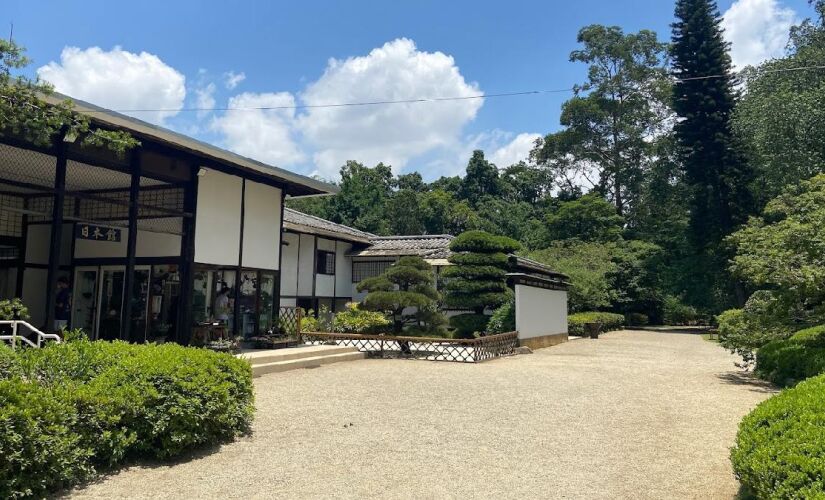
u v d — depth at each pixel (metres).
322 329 16.86
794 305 10.72
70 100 6.93
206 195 11.73
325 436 6.01
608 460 5.34
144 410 5.00
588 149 43.62
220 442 5.70
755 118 27.23
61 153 9.00
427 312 15.74
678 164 33.53
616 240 35.12
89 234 11.55
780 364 10.14
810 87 27.06
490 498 4.30
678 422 6.98
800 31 30.16
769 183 27.58
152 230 11.08
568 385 9.80
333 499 4.21
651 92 40.81
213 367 5.80
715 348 18.86
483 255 17.31
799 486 3.11
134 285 11.96
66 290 12.66
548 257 30.41
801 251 9.99
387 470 4.91
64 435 4.29
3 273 12.49
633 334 26.59
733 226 28.08
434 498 4.28
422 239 24.61
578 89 43.12
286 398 8.07
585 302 27.81
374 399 8.13
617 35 41.03
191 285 11.27
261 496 4.26
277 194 14.02
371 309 15.71
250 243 13.05
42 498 4.00
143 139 9.70
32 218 12.73
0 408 3.84
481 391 9.01
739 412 7.61
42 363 5.17
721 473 4.98
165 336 11.37
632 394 8.98
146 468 4.88
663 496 4.41
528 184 52.25
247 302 13.09
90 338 12.22
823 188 11.26
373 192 46.94
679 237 33.97
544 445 5.83
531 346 17.64
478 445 5.78
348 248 23.84
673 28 30.14
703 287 30.25
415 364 12.83
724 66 29.09
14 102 6.57
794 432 3.60
